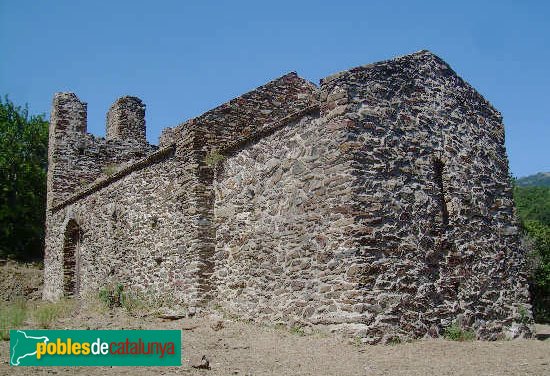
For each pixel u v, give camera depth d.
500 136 13.66
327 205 10.60
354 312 9.75
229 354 8.91
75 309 14.77
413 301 10.45
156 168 15.29
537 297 26.22
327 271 10.37
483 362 8.55
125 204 16.67
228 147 13.44
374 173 10.61
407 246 10.67
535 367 8.20
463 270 11.63
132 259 15.86
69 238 20.66
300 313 10.77
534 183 153.38
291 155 11.70
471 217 12.21
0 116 30.52
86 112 23.08
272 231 11.84
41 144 30.62
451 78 12.74
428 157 11.66
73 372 7.55
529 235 26.50
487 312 11.85
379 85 11.23
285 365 8.12
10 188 28.62
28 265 26.86
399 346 9.59
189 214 13.51
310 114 11.39
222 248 13.12
